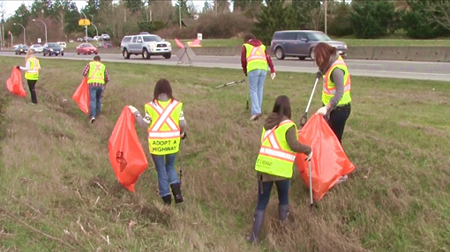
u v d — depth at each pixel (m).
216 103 11.76
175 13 99.62
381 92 12.45
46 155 8.10
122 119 6.82
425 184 6.25
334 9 56.38
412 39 47.00
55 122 11.38
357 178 6.64
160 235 5.56
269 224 6.07
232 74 18.41
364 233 5.75
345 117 6.36
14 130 9.58
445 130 7.98
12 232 4.93
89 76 12.39
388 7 50.66
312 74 17.22
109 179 7.45
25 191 6.14
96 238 5.04
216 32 69.38
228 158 8.19
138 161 6.73
